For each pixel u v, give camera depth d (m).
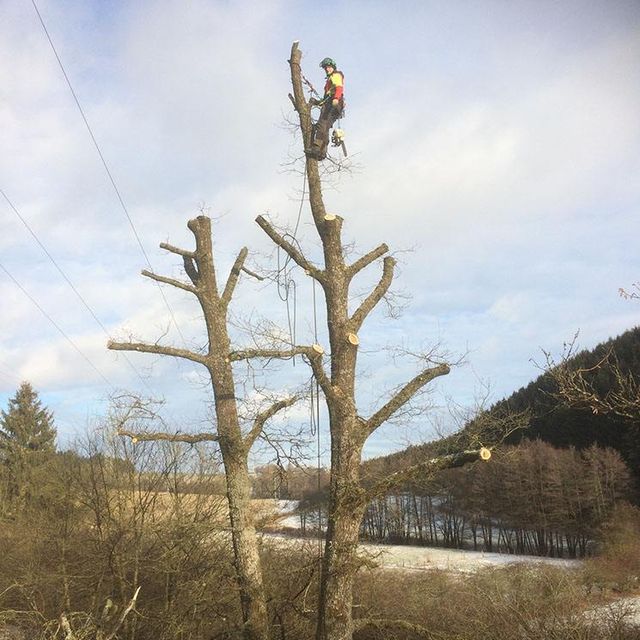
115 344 10.18
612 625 12.04
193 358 10.81
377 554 10.73
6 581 12.16
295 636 11.38
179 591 11.73
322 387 8.96
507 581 16.38
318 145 9.94
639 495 54.03
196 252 11.97
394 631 12.31
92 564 12.13
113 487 13.02
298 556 12.59
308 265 9.57
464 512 56.03
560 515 55.22
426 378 8.82
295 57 10.62
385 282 9.80
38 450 38.00
